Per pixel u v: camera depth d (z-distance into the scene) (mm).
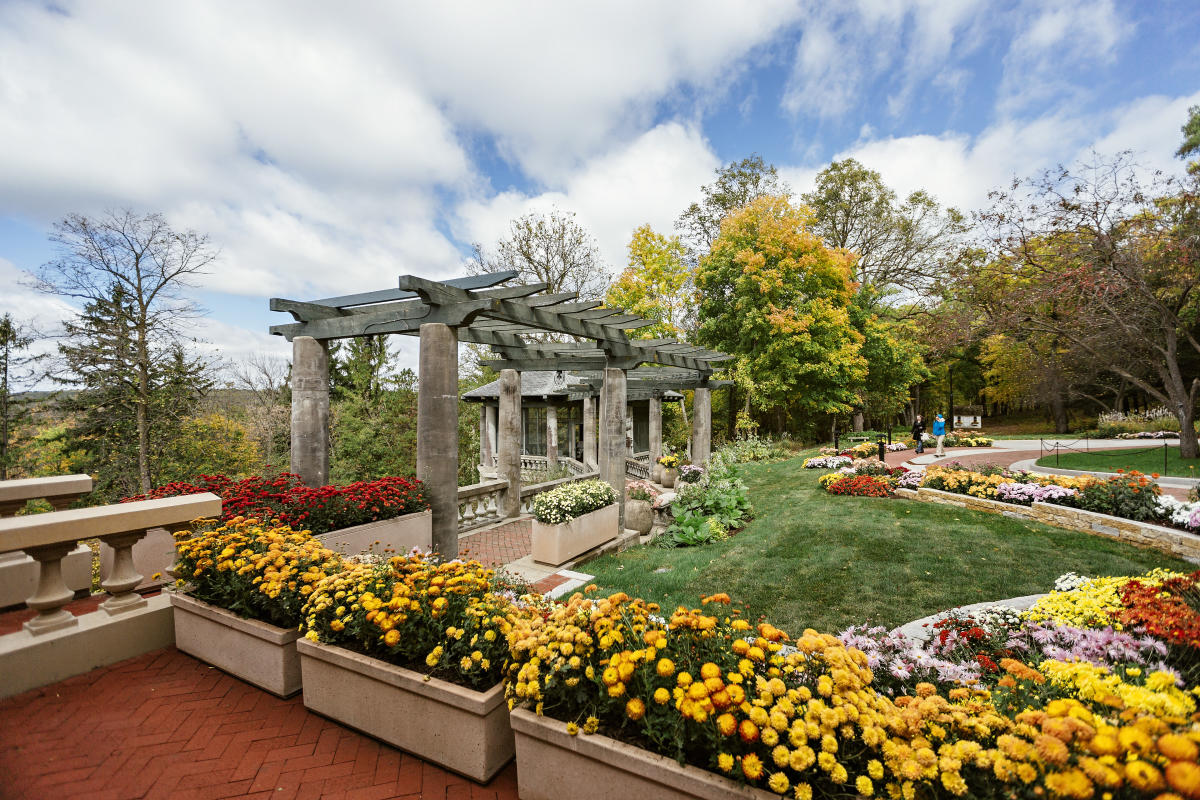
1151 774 1132
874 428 35812
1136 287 12203
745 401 25141
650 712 1918
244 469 23578
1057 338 16734
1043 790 1306
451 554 6254
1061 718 1486
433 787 2283
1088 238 12305
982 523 7785
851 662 1978
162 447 18500
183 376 18641
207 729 2686
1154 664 2312
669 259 23484
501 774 2387
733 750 1704
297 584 3027
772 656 2021
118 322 16953
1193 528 6113
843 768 1537
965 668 2725
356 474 23172
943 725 1757
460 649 2455
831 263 20906
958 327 17578
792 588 5605
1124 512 6973
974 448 19797
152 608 3537
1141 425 21062
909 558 6398
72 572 4164
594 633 2256
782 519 9125
